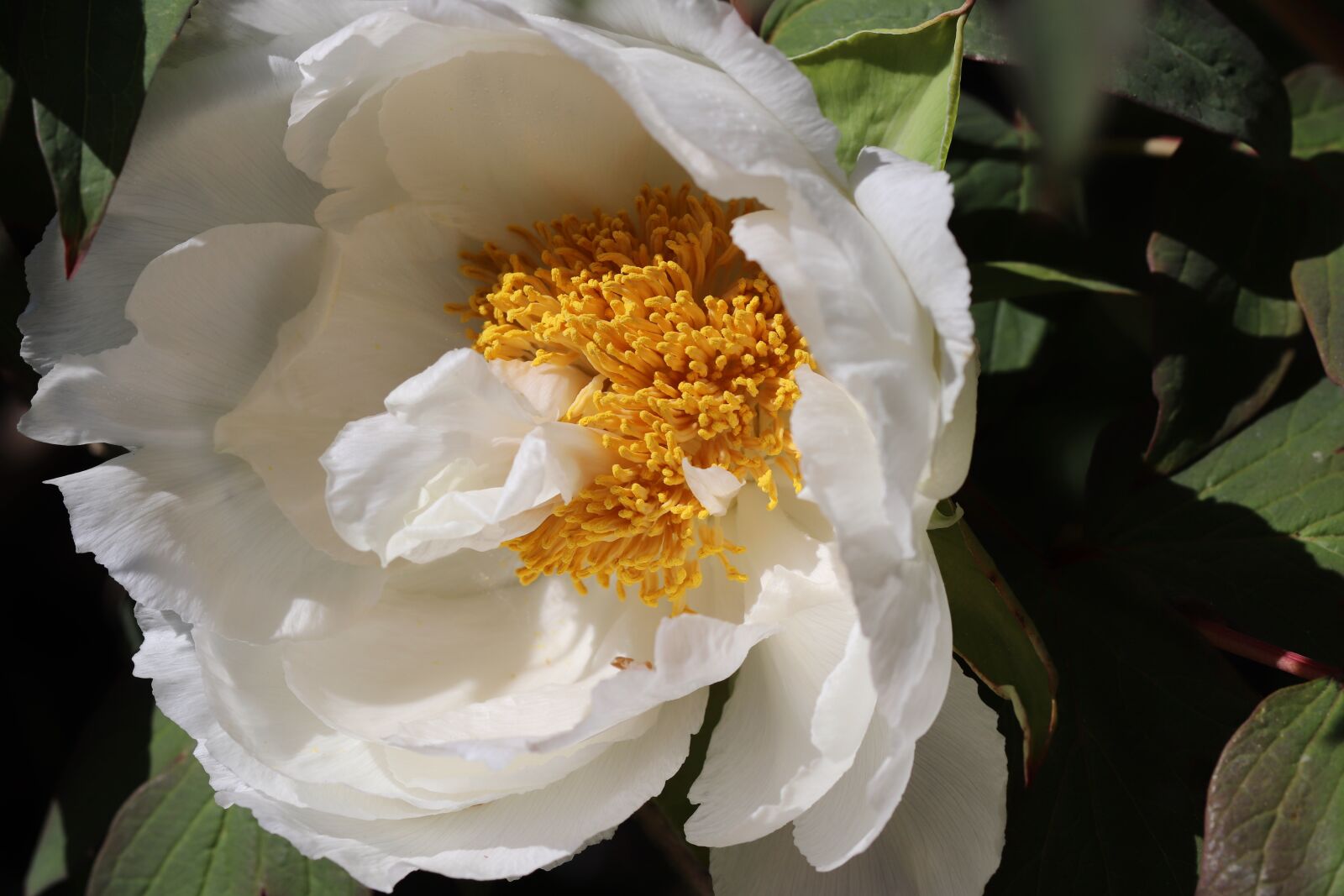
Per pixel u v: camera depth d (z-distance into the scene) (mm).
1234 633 474
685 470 463
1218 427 482
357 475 465
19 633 551
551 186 479
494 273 485
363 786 466
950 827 457
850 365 429
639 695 448
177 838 501
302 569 477
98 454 504
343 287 478
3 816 553
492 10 438
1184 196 488
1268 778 456
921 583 436
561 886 525
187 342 469
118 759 515
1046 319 510
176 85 460
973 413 439
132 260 469
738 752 469
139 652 475
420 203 477
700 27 440
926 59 452
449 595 487
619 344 474
